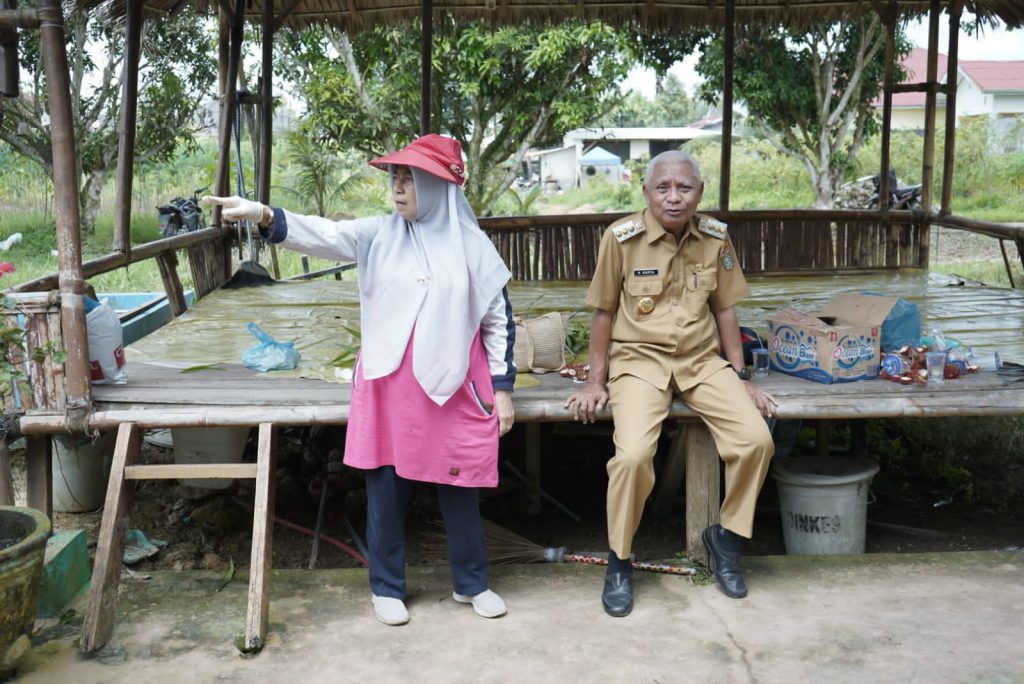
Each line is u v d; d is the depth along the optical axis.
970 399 3.31
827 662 2.65
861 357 3.49
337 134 13.62
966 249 13.60
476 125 13.82
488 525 3.58
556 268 7.07
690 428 3.22
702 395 3.09
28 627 2.64
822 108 15.52
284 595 3.10
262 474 3.06
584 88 13.50
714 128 37.16
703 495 3.24
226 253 6.73
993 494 4.79
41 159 13.93
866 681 2.55
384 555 2.92
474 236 2.84
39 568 2.62
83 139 14.36
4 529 2.79
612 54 13.14
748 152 24.66
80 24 13.45
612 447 5.35
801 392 3.36
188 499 4.53
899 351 3.59
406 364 2.76
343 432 5.29
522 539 3.53
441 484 2.88
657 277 3.15
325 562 4.07
